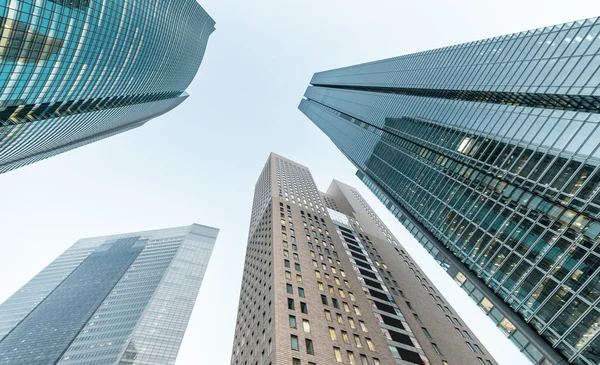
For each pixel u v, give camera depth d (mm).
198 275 169125
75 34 67750
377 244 97625
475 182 61594
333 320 47531
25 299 191000
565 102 46781
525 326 43750
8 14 51219
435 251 69562
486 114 61219
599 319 35000
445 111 75188
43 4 56906
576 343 36625
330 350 41312
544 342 40750
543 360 40656
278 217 75688
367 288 68500
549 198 45281
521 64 54781
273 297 47312
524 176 49844
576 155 41875
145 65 114188
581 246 39094
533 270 44375
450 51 79812
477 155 61312
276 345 38312
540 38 52781
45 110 78250
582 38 45062
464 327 76562
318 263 63594
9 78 58000
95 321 143875
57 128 95875
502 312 47875
